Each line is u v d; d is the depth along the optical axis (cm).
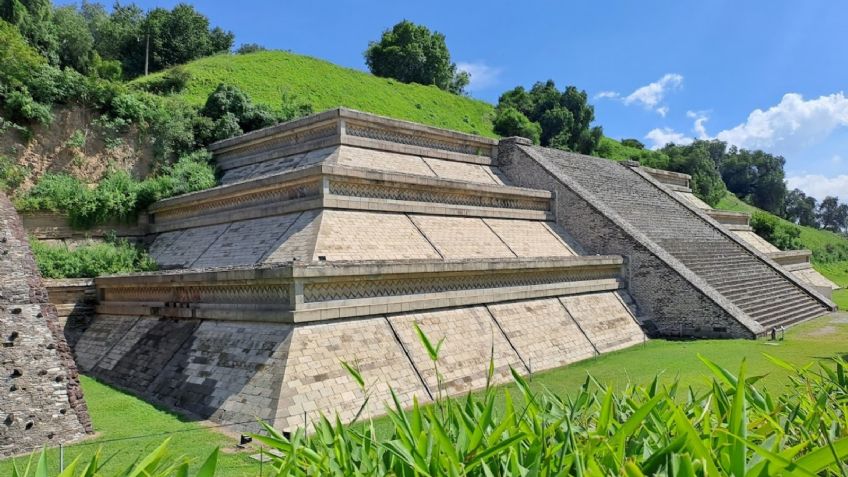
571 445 340
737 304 2183
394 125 2388
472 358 1399
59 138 2341
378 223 1775
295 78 4309
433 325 1406
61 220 2184
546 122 6341
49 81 2311
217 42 5966
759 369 1404
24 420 986
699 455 289
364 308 1287
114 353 1541
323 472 345
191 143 2711
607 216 2297
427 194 2012
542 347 1593
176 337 1418
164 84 3544
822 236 7794
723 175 9581
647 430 374
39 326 1210
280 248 1600
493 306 1600
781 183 9231
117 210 2273
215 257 1800
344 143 2219
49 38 3797
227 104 2933
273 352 1153
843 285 4462
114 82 2627
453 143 2677
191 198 2127
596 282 2022
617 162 3694
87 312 1797
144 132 2578
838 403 449
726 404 415
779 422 407
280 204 1802
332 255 1508
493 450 320
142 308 1598
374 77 5250
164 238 2239
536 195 2405
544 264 1770
